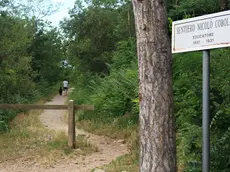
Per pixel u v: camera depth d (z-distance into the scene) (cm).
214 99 500
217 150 462
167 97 371
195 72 590
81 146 897
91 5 2433
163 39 373
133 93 1177
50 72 4300
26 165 723
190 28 324
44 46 3706
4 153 814
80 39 2420
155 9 371
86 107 878
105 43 2300
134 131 1017
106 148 906
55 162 748
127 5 2050
